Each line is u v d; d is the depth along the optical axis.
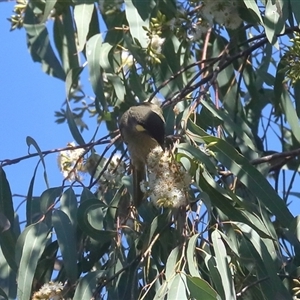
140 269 4.76
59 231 4.54
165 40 5.53
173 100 5.18
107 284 4.58
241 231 4.44
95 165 5.18
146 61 5.38
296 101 5.50
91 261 4.92
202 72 5.39
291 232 4.56
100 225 4.69
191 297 4.07
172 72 5.60
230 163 4.56
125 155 5.35
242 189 5.13
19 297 4.36
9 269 4.89
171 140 4.79
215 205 4.47
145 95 5.50
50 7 5.54
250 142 5.16
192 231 4.27
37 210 4.90
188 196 4.36
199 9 5.34
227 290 4.03
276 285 4.32
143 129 4.96
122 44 5.63
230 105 5.67
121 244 4.71
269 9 4.90
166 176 4.24
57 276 4.88
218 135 5.12
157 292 4.05
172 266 4.14
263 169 5.12
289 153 5.14
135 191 4.78
